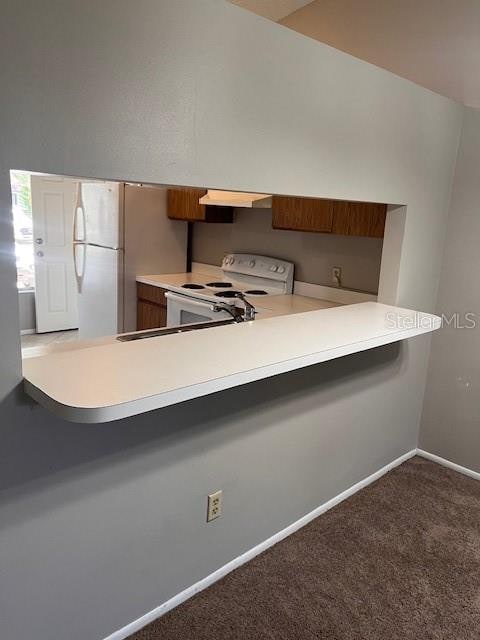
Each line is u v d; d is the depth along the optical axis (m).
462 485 2.86
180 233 4.22
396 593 2.04
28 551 1.45
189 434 1.79
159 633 1.80
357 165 2.12
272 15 3.63
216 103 1.54
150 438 1.67
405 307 2.71
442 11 2.76
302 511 2.43
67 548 1.54
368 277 3.12
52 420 1.41
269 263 3.62
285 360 1.62
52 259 5.39
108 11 1.26
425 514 2.58
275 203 3.22
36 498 1.43
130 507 1.67
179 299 3.47
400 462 3.09
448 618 1.93
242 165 1.66
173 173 1.48
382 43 3.07
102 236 4.00
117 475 1.61
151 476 1.71
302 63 1.78
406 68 2.97
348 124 2.03
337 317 2.30
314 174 1.93
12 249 1.24
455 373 2.95
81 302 4.43
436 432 3.10
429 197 2.64
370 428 2.74
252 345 1.77
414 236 2.62
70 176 1.31
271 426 2.12
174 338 1.82
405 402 2.97
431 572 2.16
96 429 1.52
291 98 1.77
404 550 2.30
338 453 2.56
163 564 1.84
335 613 1.92
